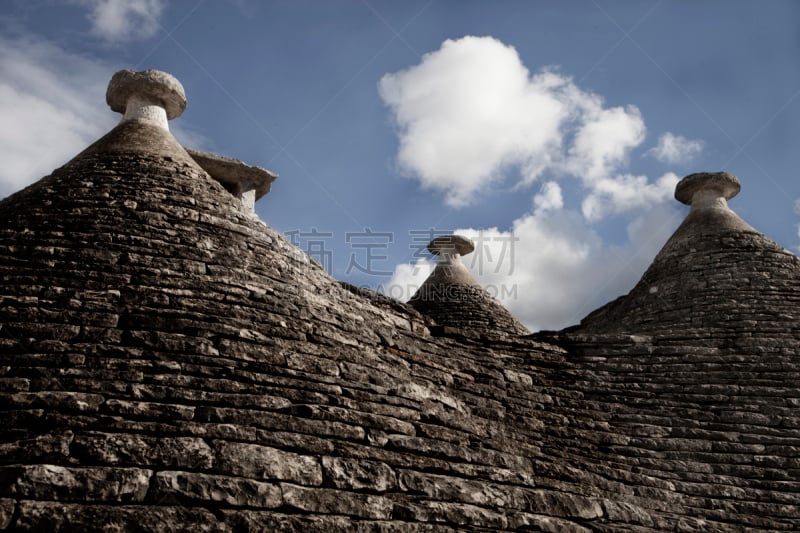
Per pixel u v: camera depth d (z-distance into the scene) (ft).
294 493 23.63
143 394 25.23
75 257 31.65
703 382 42.01
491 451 29.81
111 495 21.71
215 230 36.14
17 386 24.76
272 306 31.96
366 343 33.81
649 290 52.70
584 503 29.35
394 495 25.48
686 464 36.09
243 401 26.04
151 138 42.91
